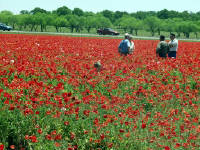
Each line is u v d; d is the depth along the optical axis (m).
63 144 10.25
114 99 14.12
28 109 10.61
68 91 15.55
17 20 172.25
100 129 10.75
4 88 14.58
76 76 18.39
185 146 10.42
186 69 22.28
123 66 22.05
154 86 17.17
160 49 27.72
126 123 11.02
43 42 42.09
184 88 18.77
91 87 16.70
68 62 22.47
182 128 11.52
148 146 10.64
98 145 10.22
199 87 18.89
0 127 10.03
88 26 185.88
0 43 36.62
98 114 12.66
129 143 10.46
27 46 33.50
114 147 10.11
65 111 11.48
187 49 43.50
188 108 15.42
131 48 27.56
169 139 10.99
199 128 11.55
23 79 16.27
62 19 168.75
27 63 20.28
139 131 11.52
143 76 19.77
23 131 10.23
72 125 11.09
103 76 18.23
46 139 10.37
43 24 165.12
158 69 22.02
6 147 9.84
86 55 27.86
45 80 17.38
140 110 13.95
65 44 40.34
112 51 34.03
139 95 16.08
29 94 13.18
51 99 13.28
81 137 10.60
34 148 9.79
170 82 19.59
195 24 185.00
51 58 24.75
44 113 11.45
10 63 20.50
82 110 12.47
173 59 25.95
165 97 15.35
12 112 10.95
